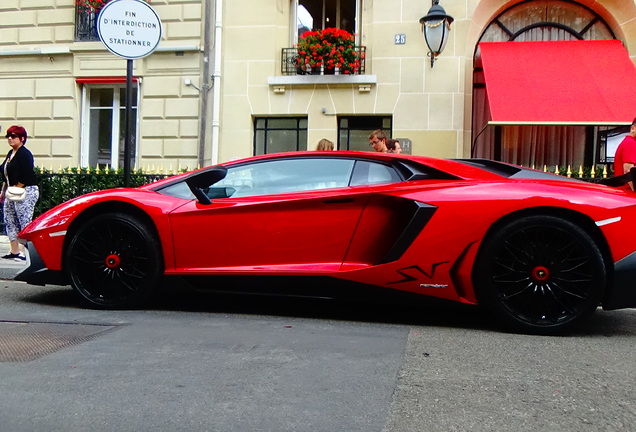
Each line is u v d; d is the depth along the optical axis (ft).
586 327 13.10
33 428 7.02
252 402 7.86
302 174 13.78
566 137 33.60
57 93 37.52
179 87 35.88
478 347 11.00
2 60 38.29
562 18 33.81
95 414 7.43
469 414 7.52
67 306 14.64
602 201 11.93
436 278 12.49
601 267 11.81
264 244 13.35
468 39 33.01
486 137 34.09
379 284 12.75
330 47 33.83
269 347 10.66
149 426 7.07
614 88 28.91
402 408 7.70
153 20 18.98
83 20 37.29
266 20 35.09
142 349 10.44
